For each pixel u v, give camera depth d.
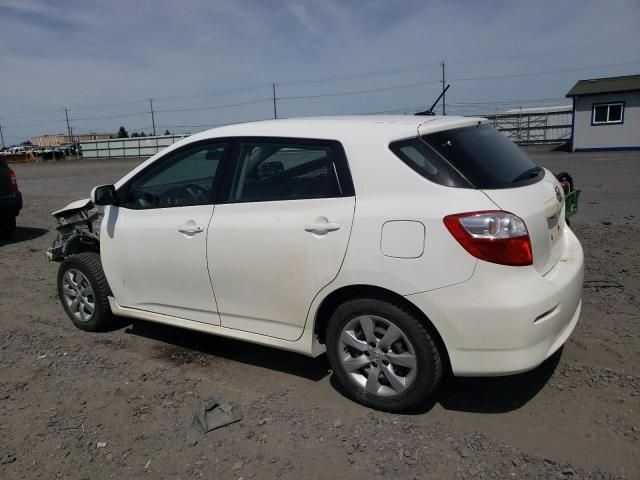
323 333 3.62
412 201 3.06
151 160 4.33
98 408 3.57
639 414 3.17
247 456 2.99
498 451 2.92
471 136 3.45
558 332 3.16
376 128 3.35
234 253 3.68
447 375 3.72
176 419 3.40
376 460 2.90
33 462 3.04
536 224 3.07
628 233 7.58
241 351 4.38
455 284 2.94
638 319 4.48
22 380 4.02
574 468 2.75
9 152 61.88
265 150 3.67
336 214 3.26
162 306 4.29
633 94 26.42
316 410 3.42
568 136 34.94
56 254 5.52
